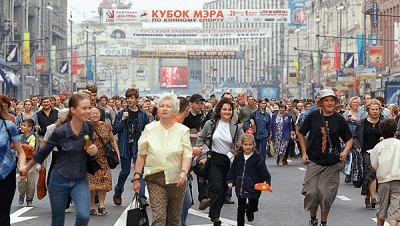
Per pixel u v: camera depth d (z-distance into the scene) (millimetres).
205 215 21672
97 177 21031
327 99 18156
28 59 104875
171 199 14523
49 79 124750
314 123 18219
